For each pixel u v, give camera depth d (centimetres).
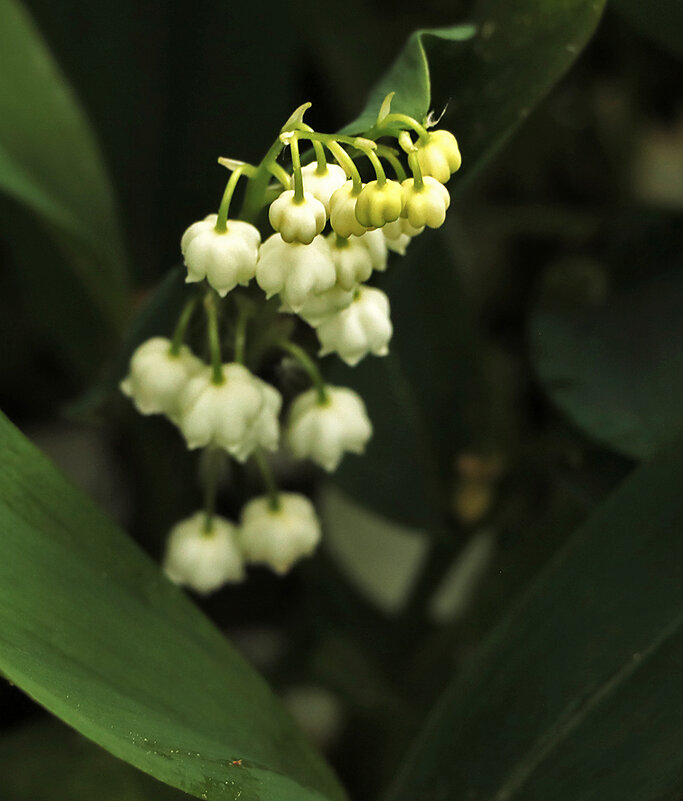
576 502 32
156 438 31
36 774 30
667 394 31
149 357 27
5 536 26
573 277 33
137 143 35
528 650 28
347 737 36
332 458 28
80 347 34
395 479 33
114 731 25
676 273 33
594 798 27
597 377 31
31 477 27
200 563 29
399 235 26
